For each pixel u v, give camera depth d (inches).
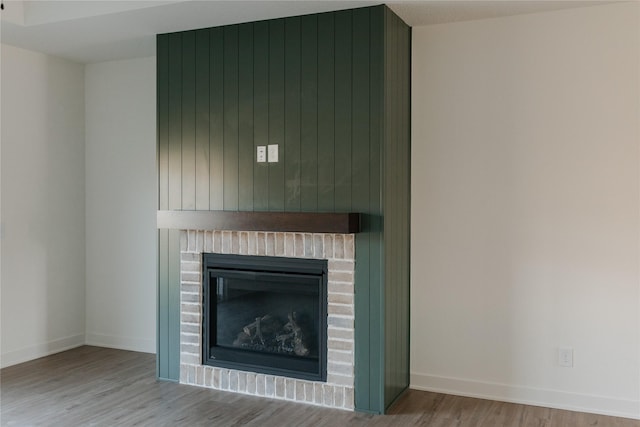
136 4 148.3
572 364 149.9
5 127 184.2
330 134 149.4
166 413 145.6
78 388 164.7
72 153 207.2
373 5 143.9
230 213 156.6
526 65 152.6
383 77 143.6
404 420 141.7
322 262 151.9
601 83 145.9
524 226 153.9
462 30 158.7
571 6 146.1
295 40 152.9
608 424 140.0
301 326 158.6
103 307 210.7
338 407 149.9
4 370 181.5
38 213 195.6
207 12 150.3
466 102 158.9
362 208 146.4
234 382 162.6
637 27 142.7
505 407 151.3
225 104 162.1
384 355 145.5
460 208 160.1
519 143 153.8
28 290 192.9
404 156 159.8
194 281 166.9
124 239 205.8
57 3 159.8
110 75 205.9
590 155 147.3
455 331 161.3
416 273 165.0
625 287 144.9
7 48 184.2
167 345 172.1
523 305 154.4
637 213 143.5
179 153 168.9
